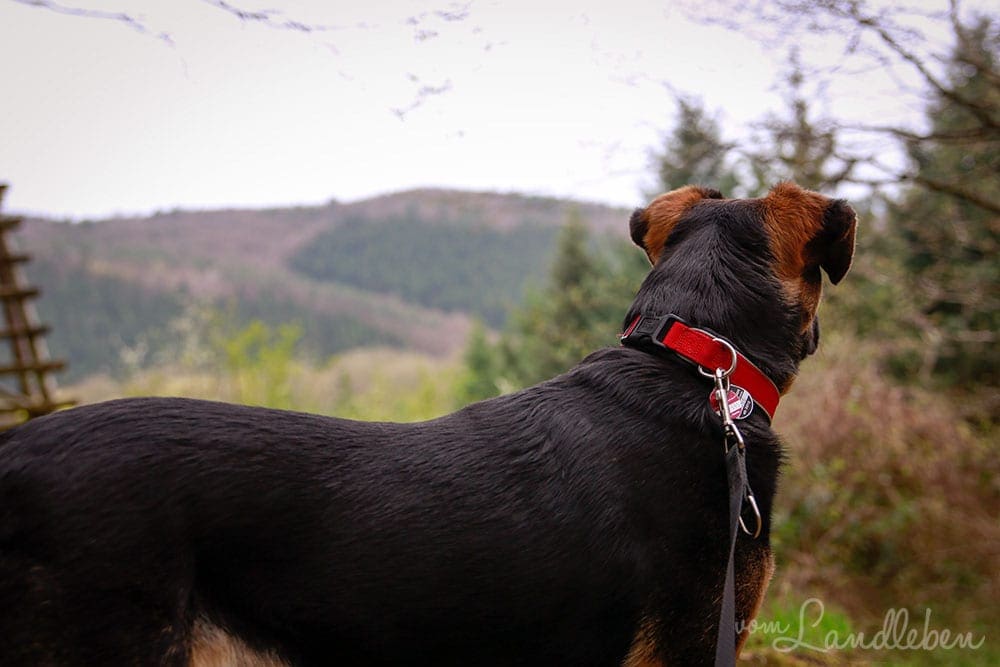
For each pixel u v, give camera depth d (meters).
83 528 2.01
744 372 2.56
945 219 7.19
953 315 9.60
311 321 77.12
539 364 18.89
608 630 2.29
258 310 76.06
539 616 2.24
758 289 2.65
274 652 2.15
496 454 2.35
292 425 2.28
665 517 2.32
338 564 2.15
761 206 2.78
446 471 2.29
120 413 2.18
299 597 2.14
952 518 7.66
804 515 7.96
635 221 3.03
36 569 1.99
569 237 19.61
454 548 2.20
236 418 2.24
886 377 9.09
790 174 5.23
